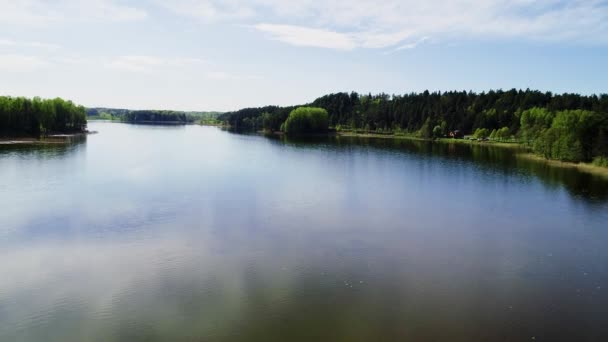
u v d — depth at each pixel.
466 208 41.88
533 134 110.38
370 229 33.72
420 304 20.69
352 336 17.70
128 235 30.91
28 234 30.84
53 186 48.12
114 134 161.88
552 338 17.77
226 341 17.30
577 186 55.12
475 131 155.00
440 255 27.84
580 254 28.42
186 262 25.86
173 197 43.62
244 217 36.47
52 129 142.62
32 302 20.66
